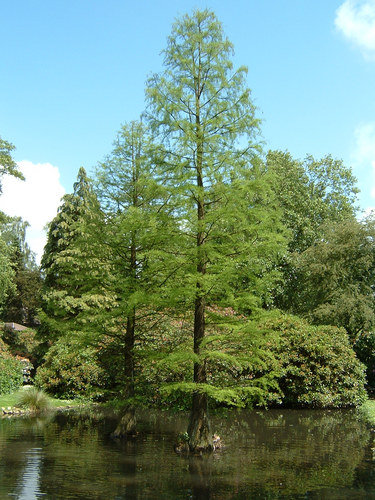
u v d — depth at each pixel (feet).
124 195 39.70
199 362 31.32
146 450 32.22
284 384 59.82
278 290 87.71
